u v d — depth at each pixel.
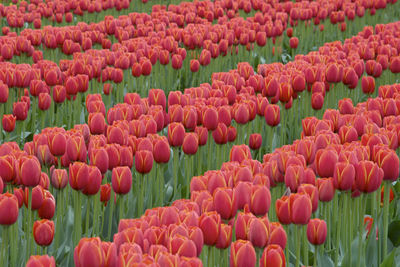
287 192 4.65
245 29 13.70
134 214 6.27
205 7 17.19
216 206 4.15
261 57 15.05
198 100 7.57
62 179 5.30
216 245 3.98
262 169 5.16
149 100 7.51
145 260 3.21
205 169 7.50
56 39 12.40
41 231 4.59
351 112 7.78
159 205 6.20
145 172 5.59
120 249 3.39
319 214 6.06
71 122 10.09
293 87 8.69
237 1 18.06
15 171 5.04
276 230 3.93
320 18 16.75
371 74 10.54
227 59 13.69
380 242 5.41
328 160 4.91
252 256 3.54
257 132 8.56
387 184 5.14
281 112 9.02
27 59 12.53
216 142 6.83
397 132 6.03
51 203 5.12
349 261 5.09
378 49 11.80
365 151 5.18
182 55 11.42
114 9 19.39
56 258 5.37
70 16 16.83
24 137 8.55
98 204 5.61
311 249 5.47
